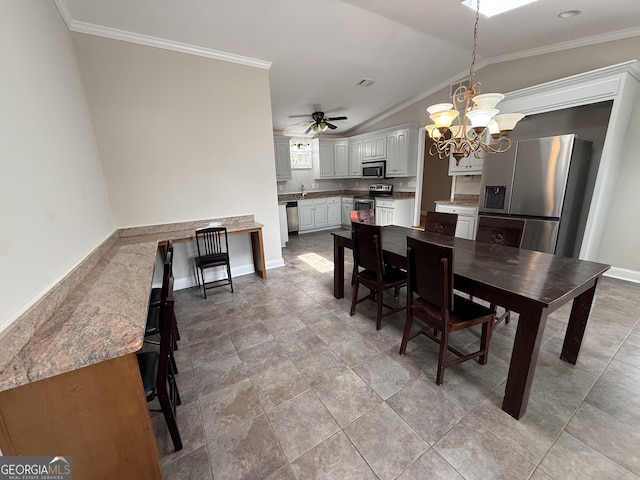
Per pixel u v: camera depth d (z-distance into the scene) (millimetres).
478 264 1803
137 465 1042
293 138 6684
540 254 2016
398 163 5516
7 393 821
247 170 3521
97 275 1646
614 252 3246
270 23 2623
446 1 2473
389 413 1519
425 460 1259
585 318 1734
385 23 2801
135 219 2934
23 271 1049
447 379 1759
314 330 2375
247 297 3074
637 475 1169
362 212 3496
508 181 3387
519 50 3533
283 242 5258
